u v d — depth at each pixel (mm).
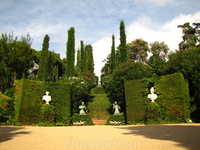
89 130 8328
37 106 12375
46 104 12211
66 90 13625
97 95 28938
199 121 11984
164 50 42719
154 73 17969
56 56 38625
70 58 25609
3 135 6551
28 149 4371
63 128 9516
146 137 5789
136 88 13305
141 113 12578
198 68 13117
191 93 13539
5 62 19531
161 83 12664
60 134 6922
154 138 5543
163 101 12250
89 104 22422
